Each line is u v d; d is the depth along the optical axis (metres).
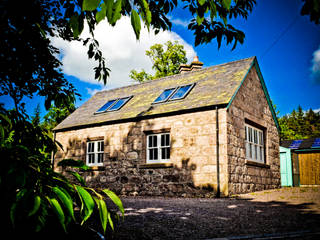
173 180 10.05
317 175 15.70
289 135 35.84
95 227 4.26
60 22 3.62
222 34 2.82
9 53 2.49
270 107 13.10
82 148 13.32
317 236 3.49
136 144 11.40
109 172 11.99
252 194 9.06
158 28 3.04
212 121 9.55
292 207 5.92
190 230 4.20
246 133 10.72
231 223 4.56
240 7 3.21
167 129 10.65
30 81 3.37
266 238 3.48
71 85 3.94
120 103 14.01
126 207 6.61
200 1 1.81
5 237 1.48
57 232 1.91
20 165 1.34
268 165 11.72
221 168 9.02
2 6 2.08
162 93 12.80
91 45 3.21
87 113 14.94
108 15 1.34
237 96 10.29
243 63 12.05
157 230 4.24
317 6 1.72
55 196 1.50
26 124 2.73
